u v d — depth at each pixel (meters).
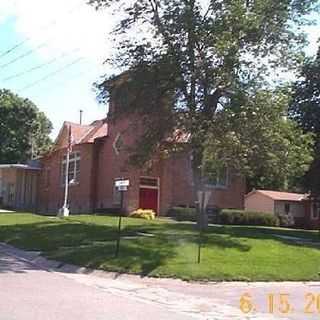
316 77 36.34
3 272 16.84
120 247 21.09
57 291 13.98
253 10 25.39
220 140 25.03
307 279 19.58
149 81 25.83
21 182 55.69
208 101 25.92
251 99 25.28
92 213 43.28
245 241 24.77
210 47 24.84
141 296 14.79
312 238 32.28
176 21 24.94
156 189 40.56
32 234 25.97
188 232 26.89
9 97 66.06
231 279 18.25
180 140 26.70
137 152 27.48
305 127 36.19
